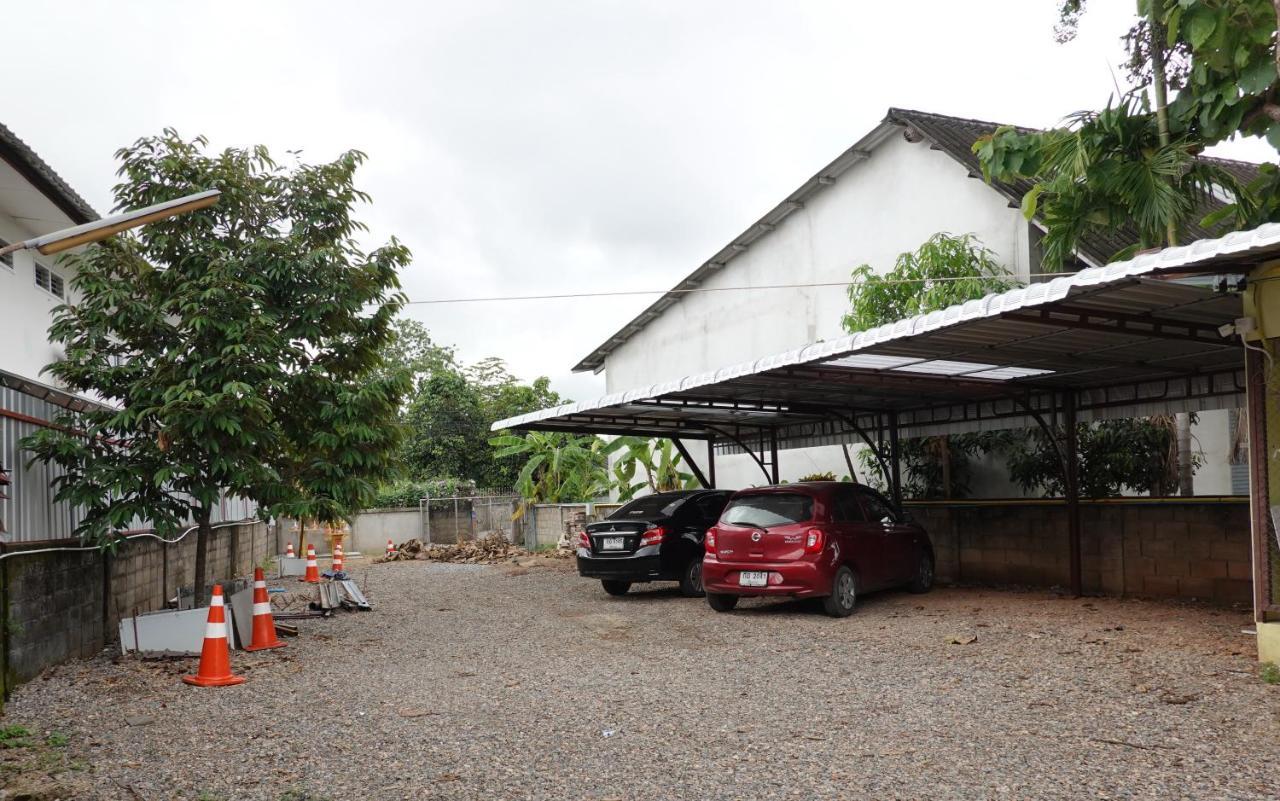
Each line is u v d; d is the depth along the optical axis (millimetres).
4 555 7812
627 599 13578
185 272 10469
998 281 14562
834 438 17109
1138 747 5473
